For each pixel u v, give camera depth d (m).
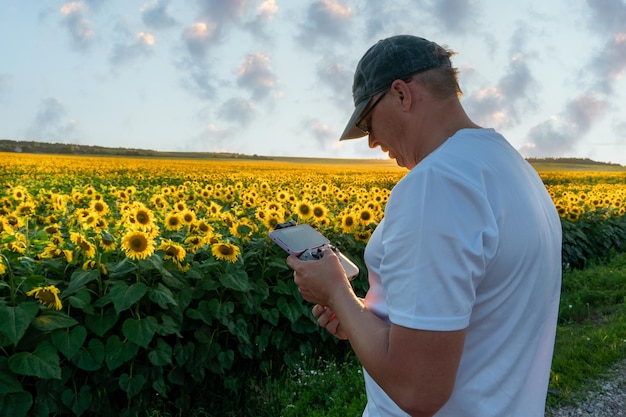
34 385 3.31
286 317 4.56
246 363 4.45
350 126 1.49
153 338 3.82
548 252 1.33
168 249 4.08
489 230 1.17
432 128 1.37
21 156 50.41
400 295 1.17
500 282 1.24
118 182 21.34
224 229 5.73
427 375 1.14
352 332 1.32
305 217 5.97
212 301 4.09
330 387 4.24
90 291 3.68
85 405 3.36
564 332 5.83
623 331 5.60
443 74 1.37
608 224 10.89
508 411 1.29
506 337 1.27
